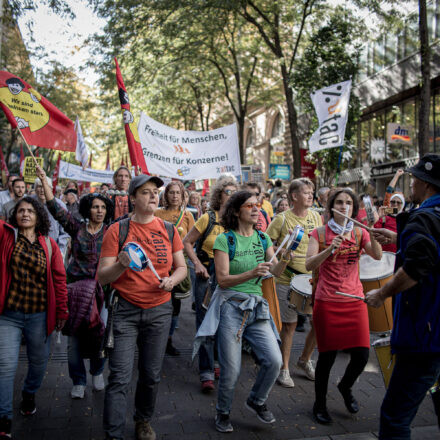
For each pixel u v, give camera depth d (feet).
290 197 17.29
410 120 63.67
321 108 31.89
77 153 37.14
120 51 57.77
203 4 51.96
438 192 9.45
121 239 11.50
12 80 18.52
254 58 73.51
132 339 11.41
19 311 12.19
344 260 13.52
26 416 13.12
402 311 9.25
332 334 13.17
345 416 13.47
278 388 15.57
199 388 15.55
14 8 37.76
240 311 12.51
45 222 12.71
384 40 66.59
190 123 101.65
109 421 10.77
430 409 13.94
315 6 53.36
